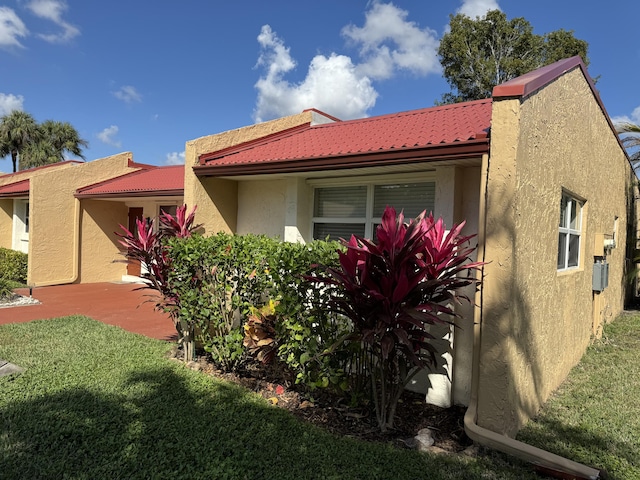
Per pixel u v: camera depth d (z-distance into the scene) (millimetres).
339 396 4852
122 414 4102
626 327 9359
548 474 3375
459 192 5035
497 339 3826
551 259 4980
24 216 15695
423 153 4570
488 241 3861
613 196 9250
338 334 4398
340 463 3402
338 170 5582
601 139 7488
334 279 4086
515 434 4062
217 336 5602
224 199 7543
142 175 14125
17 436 3617
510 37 26703
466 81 27672
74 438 3615
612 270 9711
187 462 3326
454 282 3736
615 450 3854
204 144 7305
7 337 6762
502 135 3766
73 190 13180
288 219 6836
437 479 3236
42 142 32688
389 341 3574
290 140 8125
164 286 6137
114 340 6770
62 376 5062
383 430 4090
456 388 4801
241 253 5172
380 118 8586
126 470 3195
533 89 3979
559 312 5445
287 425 4047
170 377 5164
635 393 5328
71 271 13117
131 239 6277
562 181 5211
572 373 6113
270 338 5031
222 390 4840
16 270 13227
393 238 3617
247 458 3400
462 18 27688
